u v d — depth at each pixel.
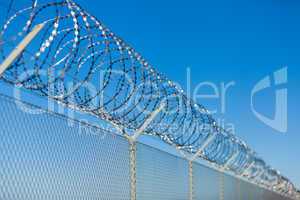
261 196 19.66
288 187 29.34
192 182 9.88
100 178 6.12
